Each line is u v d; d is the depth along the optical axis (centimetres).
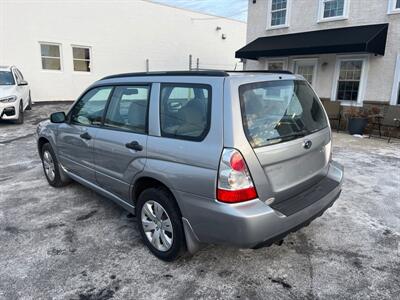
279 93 273
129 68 1731
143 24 1741
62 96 1521
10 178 527
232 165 226
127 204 332
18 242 325
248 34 1333
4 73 1040
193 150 246
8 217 382
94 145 352
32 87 1424
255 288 258
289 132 268
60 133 422
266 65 1281
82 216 385
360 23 1001
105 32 1609
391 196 458
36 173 553
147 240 305
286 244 323
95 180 372
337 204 426
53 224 364
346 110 1054
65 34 1482
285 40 1152
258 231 229
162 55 1855
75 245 320
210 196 236
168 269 282
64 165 439
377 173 571
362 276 273
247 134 235
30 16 1370
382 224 369
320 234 344
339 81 1073
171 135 269
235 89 240
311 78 1150
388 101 964
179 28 1903
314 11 1107
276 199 253
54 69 1488
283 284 263
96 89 371
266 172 243
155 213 293
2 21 1302
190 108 257
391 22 935
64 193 457
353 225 365
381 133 970
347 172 575
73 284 262
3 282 264
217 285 262
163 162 268
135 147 294
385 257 302
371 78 990
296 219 252
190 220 254
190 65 2002
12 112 973
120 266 286
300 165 274
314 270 281
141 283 264
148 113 291
